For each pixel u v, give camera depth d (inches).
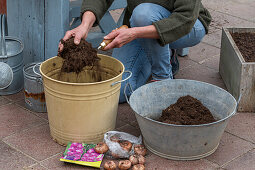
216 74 141.3
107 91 94.2
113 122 102.4
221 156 98.3
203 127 89.1
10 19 128.6
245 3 207.6
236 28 144.8
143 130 95.9
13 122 109.7
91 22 107.1
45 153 97.6
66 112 95.1
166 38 101.1
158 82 106.2
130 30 98.3
